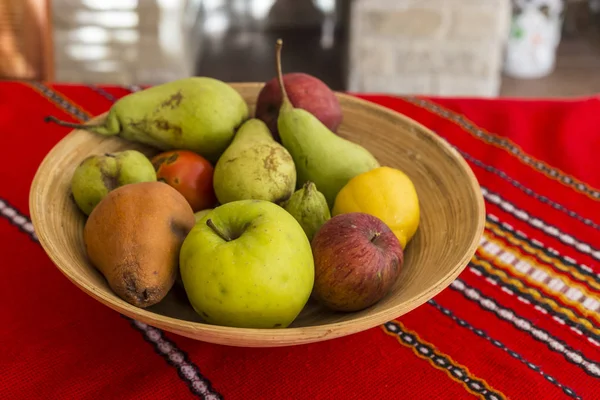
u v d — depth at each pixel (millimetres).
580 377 544
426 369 545
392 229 594
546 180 800
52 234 546
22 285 616
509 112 915
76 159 654
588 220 739
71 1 1627
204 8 2188
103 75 1752
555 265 671
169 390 519
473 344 572
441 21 1654
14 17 1021
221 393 518
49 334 565
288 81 688
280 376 534
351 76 1760
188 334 442
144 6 1648
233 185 604
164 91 673
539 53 1977
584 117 906
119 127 676
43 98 895
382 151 720
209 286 485
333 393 521
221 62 2047
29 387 516
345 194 605
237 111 677
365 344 567
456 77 1746
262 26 2264
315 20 2277
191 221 558
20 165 778
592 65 2086
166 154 668
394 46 1697
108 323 580
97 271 560
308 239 571
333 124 699
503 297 628
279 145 624
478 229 548
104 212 531
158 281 519
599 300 629
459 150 845
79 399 508
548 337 584
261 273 480
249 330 431
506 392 526
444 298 624
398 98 935
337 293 528
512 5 1949
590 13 2307
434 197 659
